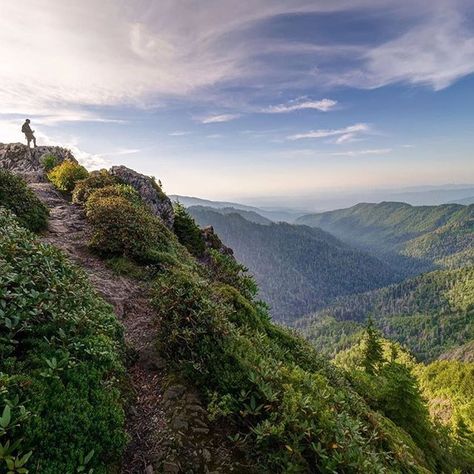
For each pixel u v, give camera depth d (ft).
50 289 22.25
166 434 18.35
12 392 14.42
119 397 19.42
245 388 21.52
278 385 22.61
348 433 21.43
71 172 78.23
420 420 60.29
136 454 17.06
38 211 47.01
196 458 17.39
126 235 44.42
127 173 77.51
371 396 61.00
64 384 16.63
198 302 28.84
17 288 19.93
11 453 12.82
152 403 20.65
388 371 68.44
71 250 41.86
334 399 27.43
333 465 18.08
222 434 19.02
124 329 27.40
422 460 42.98
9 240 25.04
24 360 16.92
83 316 21.76
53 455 13.53
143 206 64.54
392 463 27.99
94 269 38.40
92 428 15.47
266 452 18.22
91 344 19.99
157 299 30.30
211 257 71.51
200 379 22.17
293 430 19.33
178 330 25.46
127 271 39.17
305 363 41.24
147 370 23.80
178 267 43.68
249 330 36.40
